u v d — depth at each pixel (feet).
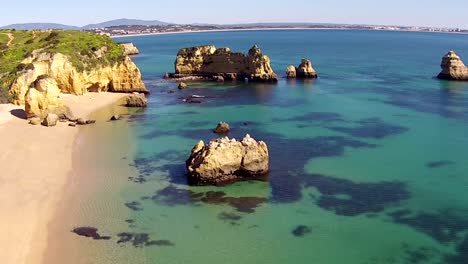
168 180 165.27
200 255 116.78
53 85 247.29
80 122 244.83
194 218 136.56
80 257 114.83
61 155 190.60
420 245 121.49
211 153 159.12
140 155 193.16
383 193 154.20
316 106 296.10
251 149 164.55
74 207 142.20
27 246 118.73
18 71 289.12
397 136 222.07
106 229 129.29
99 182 162.71
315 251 118.83
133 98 294.25
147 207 143.43
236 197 151.33
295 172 173.17
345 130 233.76
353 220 135.33
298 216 138.21
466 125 242.99
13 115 246.47
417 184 161.48
